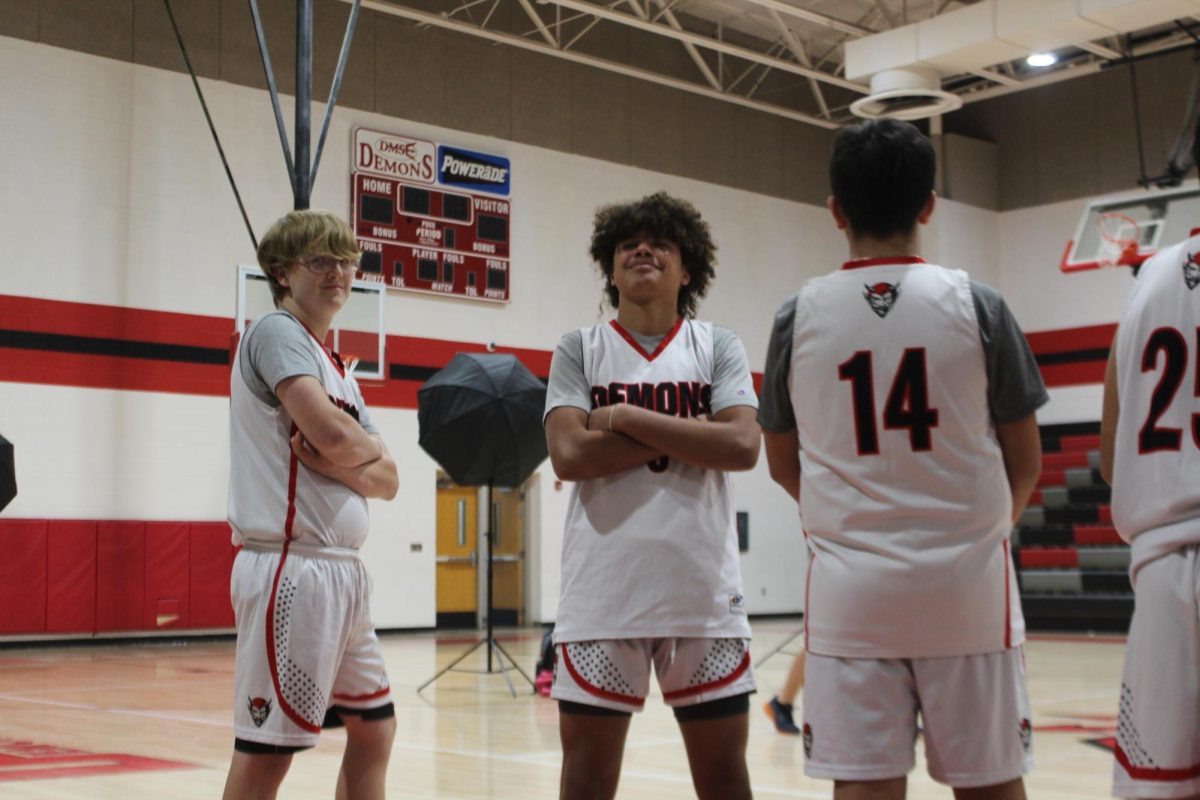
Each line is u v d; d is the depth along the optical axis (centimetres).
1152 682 198
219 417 1363
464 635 1477
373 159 1474
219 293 1367
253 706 250
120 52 1324
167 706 776
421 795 458
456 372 807
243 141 1391
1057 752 560
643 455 261
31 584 1245
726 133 1806
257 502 256
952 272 222
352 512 261
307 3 567
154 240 1332
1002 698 215
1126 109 1778
